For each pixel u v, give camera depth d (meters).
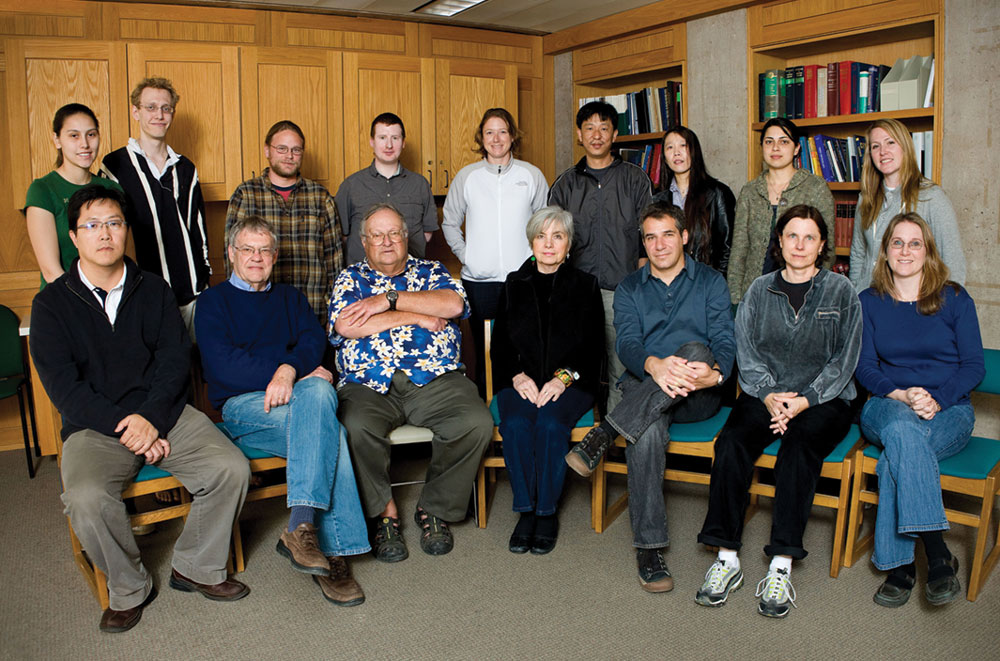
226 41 4.23
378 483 2.71
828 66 3.83
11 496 3.32
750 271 3.43
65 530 2.98
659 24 4.43
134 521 2.40
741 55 4.10
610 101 4.89
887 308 2.67
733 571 2.42
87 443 2.38
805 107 3.95
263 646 2.19
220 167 3.96
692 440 2.62
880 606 2.35
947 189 3.40
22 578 2.60
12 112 3.55
